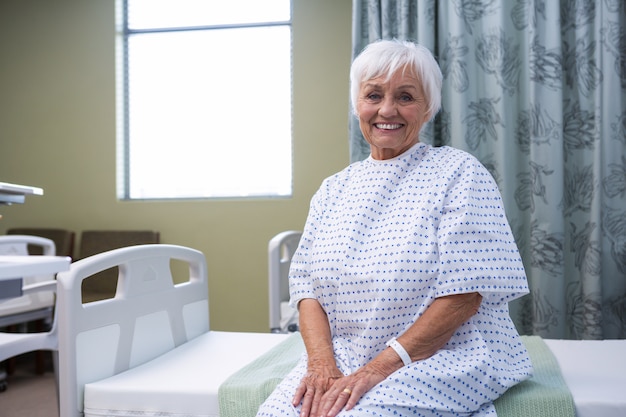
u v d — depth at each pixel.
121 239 4.10
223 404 1.62
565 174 3.19
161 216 4.25
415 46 1.71
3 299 1.23
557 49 3.09
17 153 4.41
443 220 1.54
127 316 1.92
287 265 3.22
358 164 1.85
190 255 2.32
